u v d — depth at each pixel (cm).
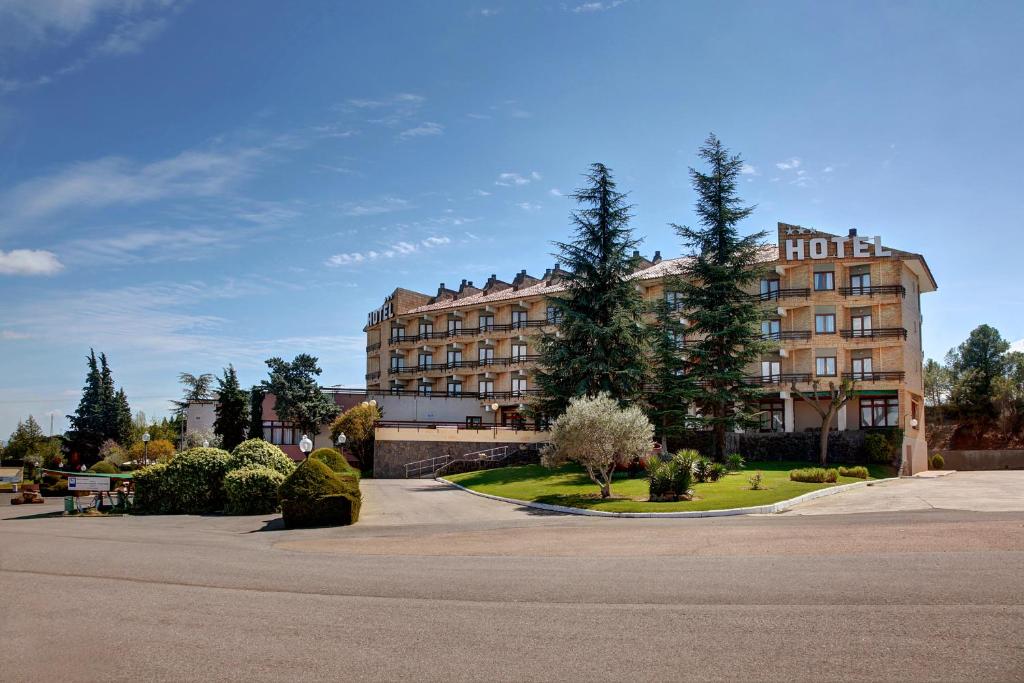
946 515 2030
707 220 4388
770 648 916
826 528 1872
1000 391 6856
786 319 5325
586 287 4409
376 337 8794
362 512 2906
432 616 1130
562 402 4278
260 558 1784
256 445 3350
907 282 5294
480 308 7294
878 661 857
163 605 1258
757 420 4244
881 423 5106
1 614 1219
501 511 2830
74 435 7450
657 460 2841
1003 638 916
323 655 949
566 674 852
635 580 1341
